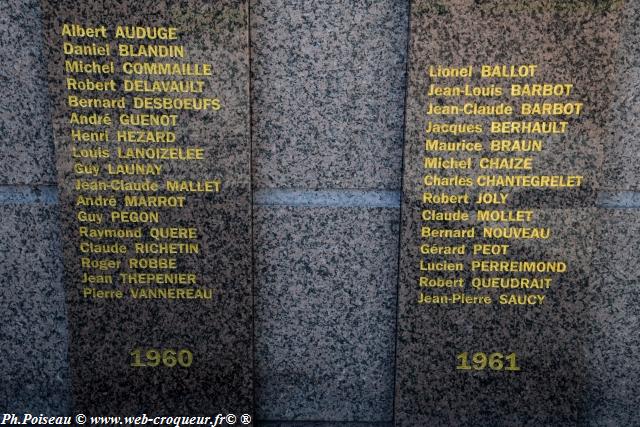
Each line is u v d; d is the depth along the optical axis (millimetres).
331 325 2764
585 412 2818
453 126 2422
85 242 2553
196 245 2566
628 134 2545
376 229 2666
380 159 2607
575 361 2611
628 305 2689
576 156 2428
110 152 2473
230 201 2529
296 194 2664
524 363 2625
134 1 2352
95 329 2639
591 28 2328
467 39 2352
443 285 2564
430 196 2480
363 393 2826
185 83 2422
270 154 2617
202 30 2383
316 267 2711
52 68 2396
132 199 2518
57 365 2840
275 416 2867
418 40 2359
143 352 2664
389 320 2748
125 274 2588
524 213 2482
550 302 2562
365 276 2711
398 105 2557
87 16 2359
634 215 2607
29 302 2775
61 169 2482
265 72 2543
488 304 2576
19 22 2506
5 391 2863
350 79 2543
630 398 2783
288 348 2793
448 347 2623
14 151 2619
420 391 2676
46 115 2588
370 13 2486
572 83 2373
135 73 2408
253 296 2746
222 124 2459
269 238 2688
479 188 2469
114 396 2703
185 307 2627
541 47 2350
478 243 2520
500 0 2318
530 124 2410
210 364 2682
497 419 2689
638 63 2477
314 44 2518
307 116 2580
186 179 2506
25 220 2691
